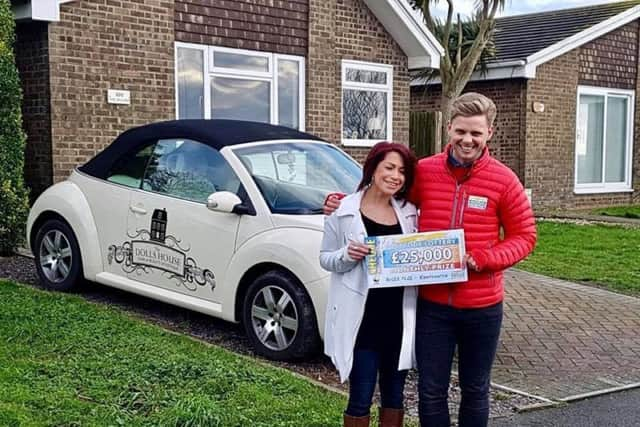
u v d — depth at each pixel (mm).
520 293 8930
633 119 20297
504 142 18094
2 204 9008
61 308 6754
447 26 16391
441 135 16562
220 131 6867
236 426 4402
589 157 19516
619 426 5004
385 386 4164
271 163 6613
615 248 12016
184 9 11922
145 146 7246
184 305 6578
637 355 6738
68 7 10570
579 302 8570
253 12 12867
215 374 5180
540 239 12914
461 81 16375
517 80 17719
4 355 5449
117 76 11117
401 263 3775
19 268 8781
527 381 5953
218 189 6520
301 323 5773
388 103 15180
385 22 14828
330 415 4684
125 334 6109
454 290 3803
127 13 11188
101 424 4301
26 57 10734
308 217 6035
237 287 6211
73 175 7812
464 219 3771
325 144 7273
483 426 3953
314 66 13812
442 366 3898
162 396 4773
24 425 4188
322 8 13844
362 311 3891
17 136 9086
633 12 19391
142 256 6941
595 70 19156
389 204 3998
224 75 12547
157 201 6848
